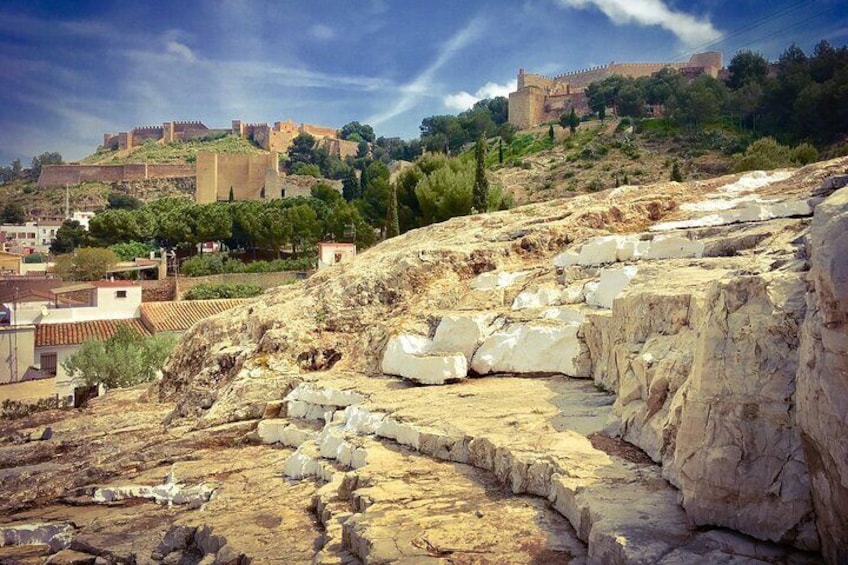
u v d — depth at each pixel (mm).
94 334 38781
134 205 137625
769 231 14203
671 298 9805
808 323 5941
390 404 12656
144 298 56719
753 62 107562
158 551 10531
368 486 9430
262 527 10000
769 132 91625
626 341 10883
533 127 135250
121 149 196625
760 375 6469
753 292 6809
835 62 85188
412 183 56344
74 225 93500
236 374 18797
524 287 17375
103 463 15203
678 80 115625
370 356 17203
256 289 55594
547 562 6852
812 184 19547
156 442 16156
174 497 12789
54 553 11500
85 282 56500
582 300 15648
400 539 7523
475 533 7582
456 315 15602
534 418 10703
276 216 70812
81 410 23422
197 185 137375
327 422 13945
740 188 21781
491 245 20125
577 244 18906
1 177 167750
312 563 8281
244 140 191250
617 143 103250
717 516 6531
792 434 6230
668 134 103625
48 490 14109
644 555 6094
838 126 79812
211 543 9898
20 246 99750
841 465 5359
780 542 6156
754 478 6336
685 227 18047
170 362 23000
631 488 7684
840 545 5590
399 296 19234
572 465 8438
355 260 24250
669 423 8156
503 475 9164
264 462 13812
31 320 41062
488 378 14477
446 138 140750
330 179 161000
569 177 95375
